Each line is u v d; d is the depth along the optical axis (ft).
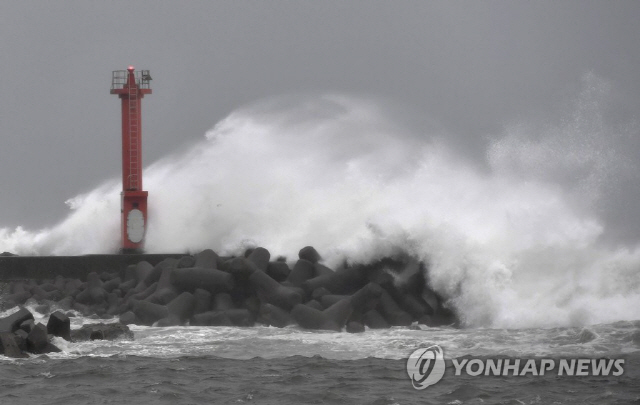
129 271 312.29
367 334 248.32
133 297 286.46
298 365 202.28
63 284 321.11
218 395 174.09
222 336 245.86
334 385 180.86
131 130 349.20
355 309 261.24
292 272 278.67
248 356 216.13
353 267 277.23
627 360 202.28
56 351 221.66
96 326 243.40
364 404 166.30
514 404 164.45
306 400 169.27
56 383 185.47
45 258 329.52
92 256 326.65
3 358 212.23
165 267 293.64
